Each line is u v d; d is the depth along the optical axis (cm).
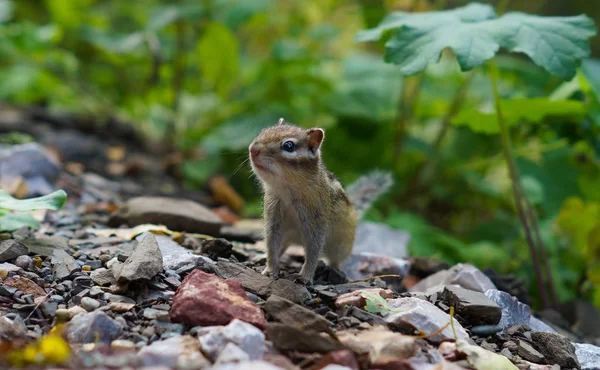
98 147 1360
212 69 1339
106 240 789
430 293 754
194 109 1439
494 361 564
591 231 1055
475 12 830
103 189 1131
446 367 521
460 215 1333
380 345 551
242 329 534
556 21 782
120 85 1566
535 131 1112
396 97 1318
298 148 720
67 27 1408
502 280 883
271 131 738
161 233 825
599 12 1828
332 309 646
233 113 1382
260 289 649
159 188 1240
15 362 482
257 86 1382
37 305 593
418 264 928
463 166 1228
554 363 637
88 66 1533
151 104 1493
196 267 688
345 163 1325
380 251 977
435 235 1100
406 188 1295
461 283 788
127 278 610
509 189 1283
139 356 507
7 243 696
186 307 575
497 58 1271
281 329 543
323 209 741
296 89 1352
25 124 1374
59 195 696
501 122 900
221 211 1116
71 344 534
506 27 772
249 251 859
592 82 976
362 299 640
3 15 1348
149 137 1535
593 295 1047
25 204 680
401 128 1227
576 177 1127
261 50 1631
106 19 1559
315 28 1372
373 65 1323
